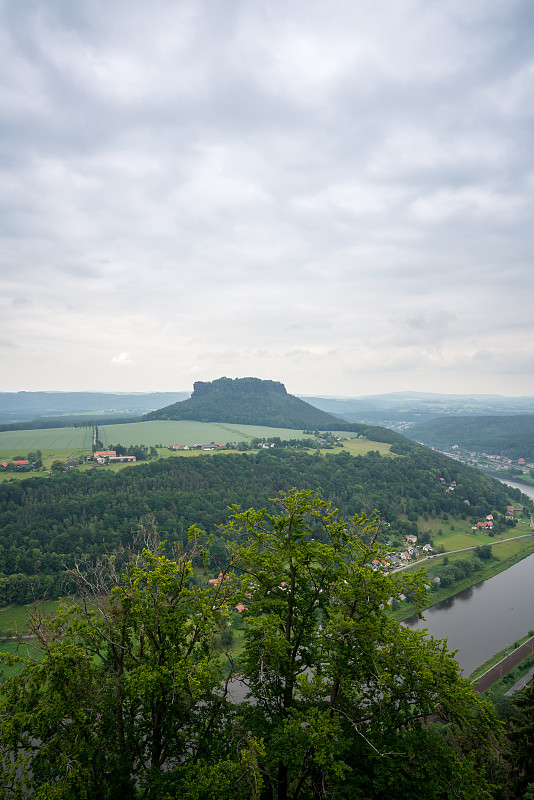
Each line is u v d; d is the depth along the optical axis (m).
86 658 20.09
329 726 18.05
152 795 17.55
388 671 20.23
